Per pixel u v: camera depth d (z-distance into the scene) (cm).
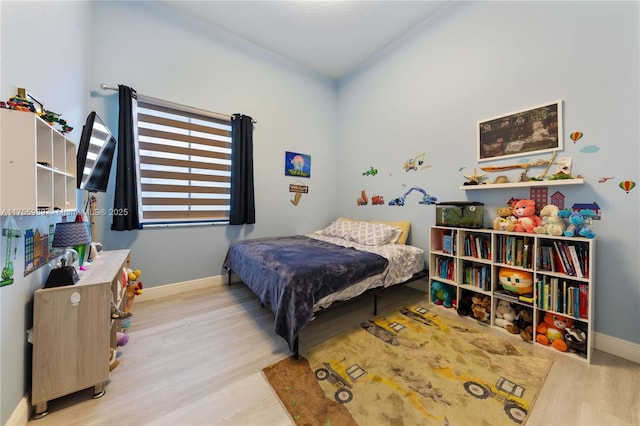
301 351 160
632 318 152
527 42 195
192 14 257
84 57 192
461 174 241
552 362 148
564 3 176
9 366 95
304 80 355
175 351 159
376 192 333
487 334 182
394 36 293
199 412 113
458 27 240
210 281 280
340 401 118
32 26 113
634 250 151
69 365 113
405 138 295
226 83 285
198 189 272
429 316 212
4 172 86
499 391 125
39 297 108
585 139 168
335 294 178
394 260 226
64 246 124
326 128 383
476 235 220
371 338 176
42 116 109
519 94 200
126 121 221
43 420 107
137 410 113
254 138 309
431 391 125
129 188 224
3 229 92
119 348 161
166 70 248
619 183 156
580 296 154
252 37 293
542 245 180
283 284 162
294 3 243
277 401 119
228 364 146
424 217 276
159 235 250
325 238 308
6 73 93
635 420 108
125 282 173
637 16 149
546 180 178
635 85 150
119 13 226
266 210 322
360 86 353
